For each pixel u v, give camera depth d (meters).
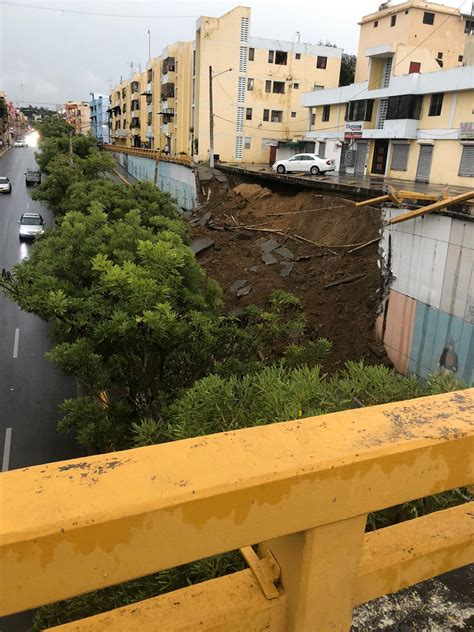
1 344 16.17
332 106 32.09
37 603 0.97
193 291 8.75
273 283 16.44
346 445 1.23
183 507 1.03
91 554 0.98
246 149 39.62
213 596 1.40
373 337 13.38
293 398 3.13
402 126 24.95
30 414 12.57
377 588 1.53
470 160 22.16
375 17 34.94
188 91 42.75
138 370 8.42
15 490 1.00
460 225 10.12
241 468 1.11
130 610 1.36
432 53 28.25
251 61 38.25
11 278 8.00
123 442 7.98
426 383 3.70
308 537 1.25
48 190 24.56
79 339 7.64
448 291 10.58
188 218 24.91
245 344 8.62
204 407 3.49
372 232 16.03
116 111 74.12
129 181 44.62
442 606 1.98
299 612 1.34
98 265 7.22
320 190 21.20
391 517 2.64
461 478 1.38
